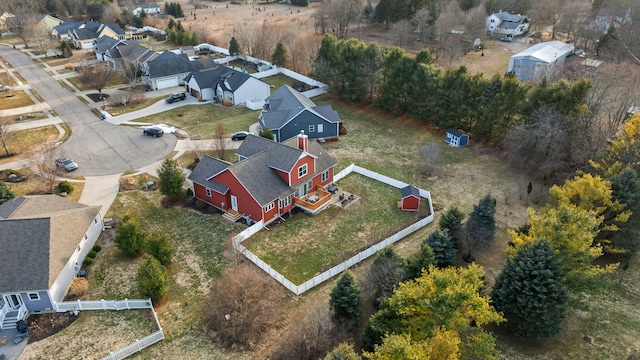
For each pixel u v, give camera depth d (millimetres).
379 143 53594
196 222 38750
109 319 28688
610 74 51000
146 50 80750
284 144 41719
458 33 92125
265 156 40406
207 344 26844
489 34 99000
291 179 39375
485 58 84000
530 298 25547
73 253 31344
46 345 26641
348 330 27047
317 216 39812
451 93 52812
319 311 27266
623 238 33156
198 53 93188
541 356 26406
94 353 26062
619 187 33031
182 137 55000
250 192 37000
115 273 32688
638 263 34219
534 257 25812
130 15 116875
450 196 42750
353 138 55000
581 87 42500
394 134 55875
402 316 24469
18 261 28766
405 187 41312
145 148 52188
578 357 26359
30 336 27266
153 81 72375
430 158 46844
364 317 28344
